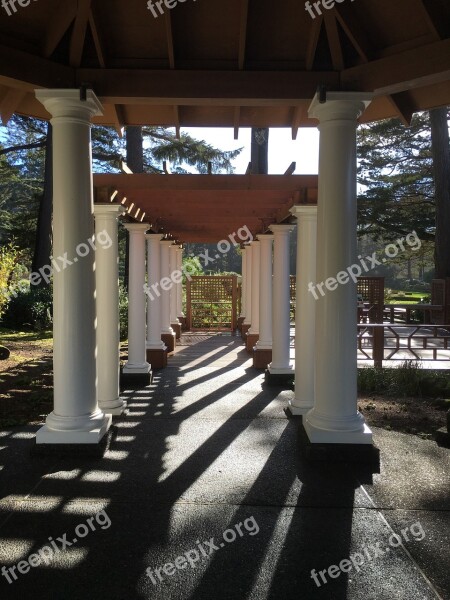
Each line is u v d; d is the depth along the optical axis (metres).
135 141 15.88
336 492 3.40
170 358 9.44
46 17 3.54
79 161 3.85
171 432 4.74
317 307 3.99
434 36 3.41
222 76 3.80
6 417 5.22
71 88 3.72
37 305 14.23
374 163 19.77
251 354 9.91
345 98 3.68
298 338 5.32
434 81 3.51
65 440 3.96
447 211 15.82
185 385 6.99
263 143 11.70
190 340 12.09
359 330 9.91
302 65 3.91
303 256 5.23
